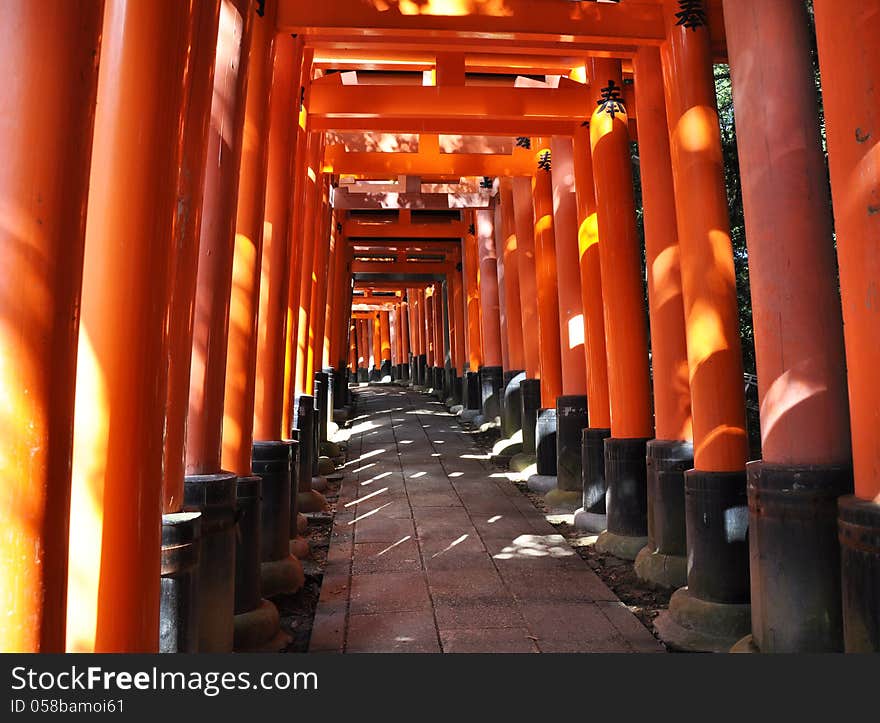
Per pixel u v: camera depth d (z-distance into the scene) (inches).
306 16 315.9
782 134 222.1
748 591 264.5
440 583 324.2
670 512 326.6
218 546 222.1
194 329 233.9
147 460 146.9
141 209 146.4
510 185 719.7
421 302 1558.8
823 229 219.3
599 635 263.1
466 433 826.2
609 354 397.1
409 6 326.0
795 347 213.6
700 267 288.4
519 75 535.5
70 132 105.3
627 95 468.4
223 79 240.7
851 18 170.7
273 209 338.6
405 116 436.5
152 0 149.3
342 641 257.6
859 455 173.6
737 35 235.0
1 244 100.7
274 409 333.1
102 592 140.7
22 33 103.1
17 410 99.7
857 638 165.5
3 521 98.3
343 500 505.0
